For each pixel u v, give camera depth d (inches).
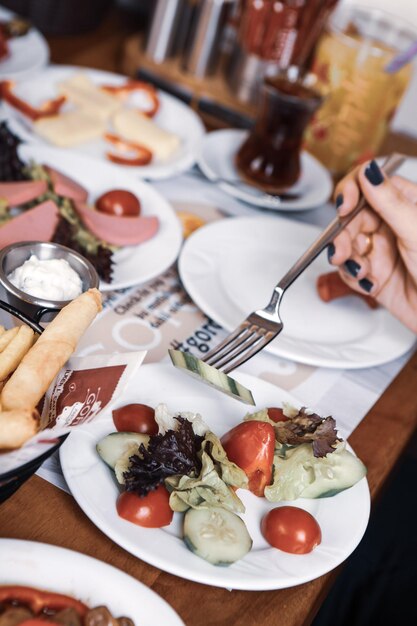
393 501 56.1
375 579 49.6
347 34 70.6
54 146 57.5
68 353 29.0
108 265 43.1
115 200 49.6
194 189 58.9
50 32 74.8
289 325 46.0
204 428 32.4
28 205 48.1
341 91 64.5
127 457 30.5
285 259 52.2
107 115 62.0
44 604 24.8
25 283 35.6
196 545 28.0
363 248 47.3
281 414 35.9
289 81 59.0
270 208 58.8
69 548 28.7
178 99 72.9
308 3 64.9
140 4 86.7
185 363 33.1
